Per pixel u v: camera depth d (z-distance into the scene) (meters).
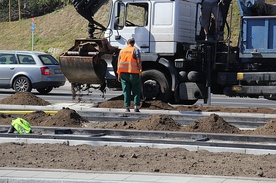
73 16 91.62
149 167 18.25
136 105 32.56
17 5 108.12
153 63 37.41
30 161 19.14
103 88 37.66
